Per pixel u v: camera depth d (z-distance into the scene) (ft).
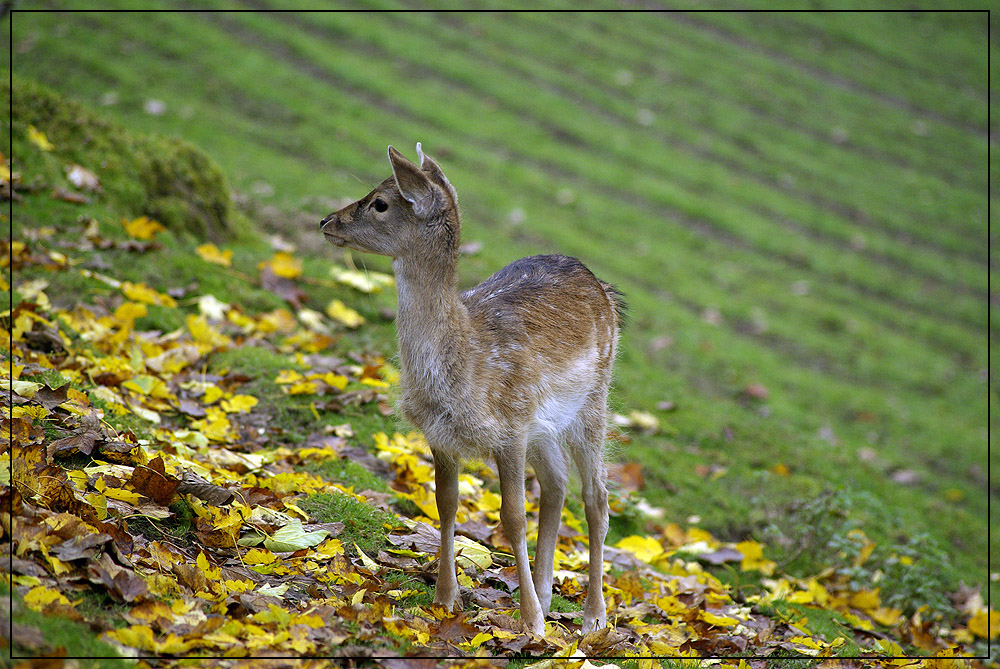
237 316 36.70
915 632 31.40
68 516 17.51
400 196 20.71
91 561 16.96
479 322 21.85
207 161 45.09
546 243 62.90
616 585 26.32
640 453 39.50
